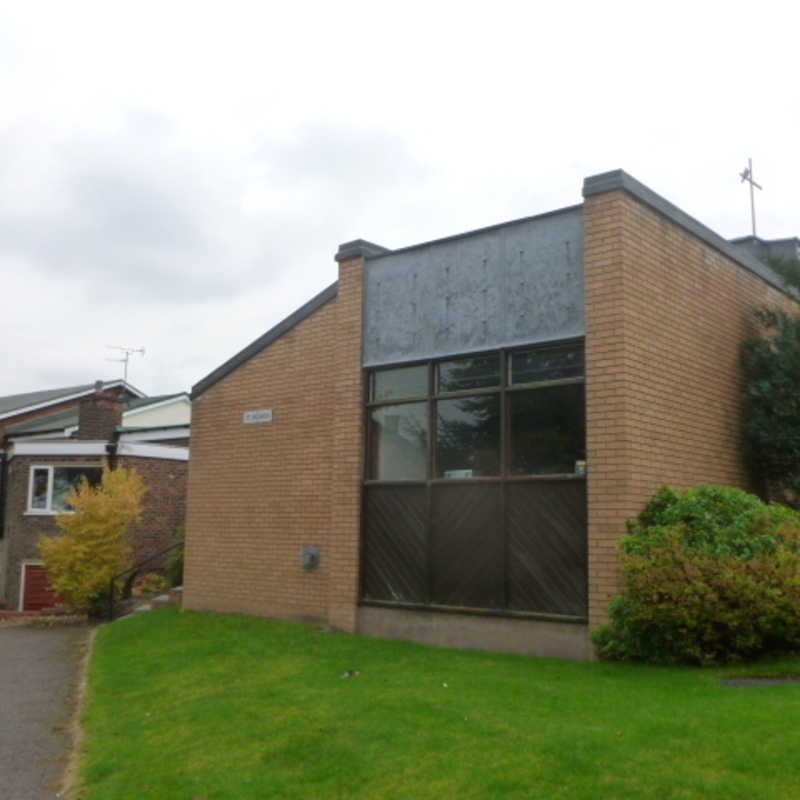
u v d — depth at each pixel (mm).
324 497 13492
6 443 28250
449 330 11727
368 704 8055
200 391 15672
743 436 12289
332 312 13805
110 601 18531
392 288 12469
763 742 5973
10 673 12367
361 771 6352
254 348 14836
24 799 6918
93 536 18828
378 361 12461
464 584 11188
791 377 11953
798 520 9375
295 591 13672
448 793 5770
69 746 8430
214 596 14891
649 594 8680
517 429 10930
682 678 8188
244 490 14688
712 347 11750
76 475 24734
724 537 9023
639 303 10312
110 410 25281
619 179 10188
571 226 10734
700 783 5391
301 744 7113
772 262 13039
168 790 6516
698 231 11617
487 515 11055
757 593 8266
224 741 7555
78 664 13000
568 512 10336
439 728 7086
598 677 8594
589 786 5547
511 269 11211
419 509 11789
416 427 12008
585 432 10273
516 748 6406
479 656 10289
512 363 11164
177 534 20672
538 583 10500
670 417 10648
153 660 11680
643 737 6289
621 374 9922
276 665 10367
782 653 8609
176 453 24391
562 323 10648
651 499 10062
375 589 12148
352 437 12555
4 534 26484
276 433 14336
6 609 25078
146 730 8352
